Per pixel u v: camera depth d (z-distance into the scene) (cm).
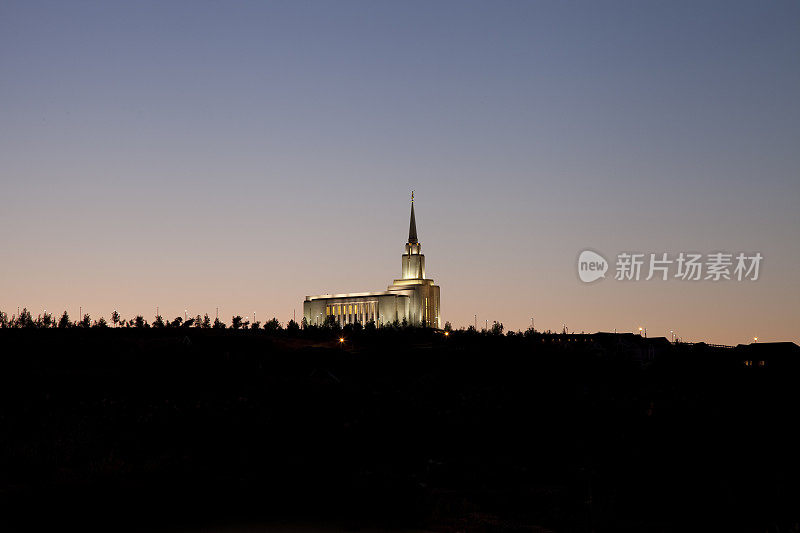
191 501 3341
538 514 3097
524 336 17500
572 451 4509
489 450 4988
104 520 2972
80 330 17938
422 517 3019
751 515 2931
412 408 6575
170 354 13700
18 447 4606
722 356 11138
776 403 5253
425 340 18638
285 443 5375
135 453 4806
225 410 6488
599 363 12106
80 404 6738
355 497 3431
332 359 13725
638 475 3591
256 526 2870
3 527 2838
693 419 4697
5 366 11262
